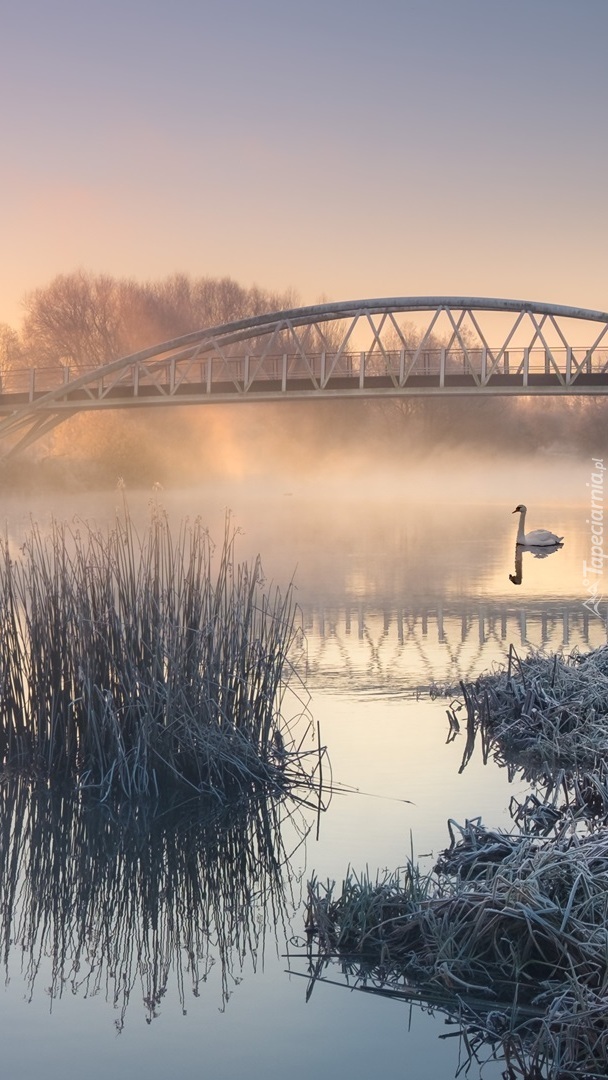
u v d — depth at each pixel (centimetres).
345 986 577
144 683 893
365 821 795
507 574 2223
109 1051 518
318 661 1322
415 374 6281
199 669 910
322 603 1766
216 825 801
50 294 7762
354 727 1036
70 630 927
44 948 632
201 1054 514
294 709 1098
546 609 1742
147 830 797
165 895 696
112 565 1021
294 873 710
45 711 919
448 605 1773
